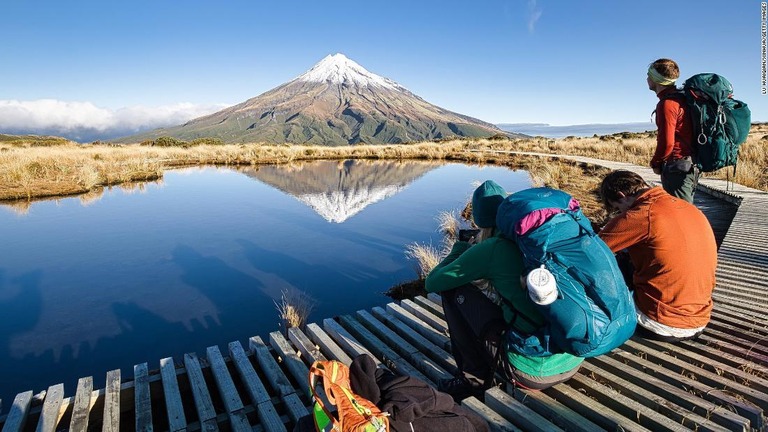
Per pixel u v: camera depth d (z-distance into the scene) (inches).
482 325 102.3
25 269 297.6
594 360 125.0
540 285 84.4
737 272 203.9
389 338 152.4
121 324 215.6
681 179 163.6
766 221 306.5
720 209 382.6
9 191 598.2
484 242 98.8
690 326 109.0
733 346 126.6
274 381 128.1
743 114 155.7
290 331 159.9
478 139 2012.8
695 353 124.8
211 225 427.8
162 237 382.0
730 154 156.6
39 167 785.6
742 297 172.9
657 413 99.0
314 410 65.5
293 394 122.0
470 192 619.2
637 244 109.0
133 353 189.3
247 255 327.3
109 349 192.7
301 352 150.3
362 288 259.4
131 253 333.4
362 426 58.3
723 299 169.8
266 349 146.2
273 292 254.2
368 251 336.2
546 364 98.0
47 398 120.1
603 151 1128.8
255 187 705.6
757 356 121.2
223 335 203.8
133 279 277.6
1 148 1311.5
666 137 162.7
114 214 484.7
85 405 116.3
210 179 818.8
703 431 93.2
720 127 155.4
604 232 111.0
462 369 116.4
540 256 87.3
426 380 129.3
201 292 255.0
